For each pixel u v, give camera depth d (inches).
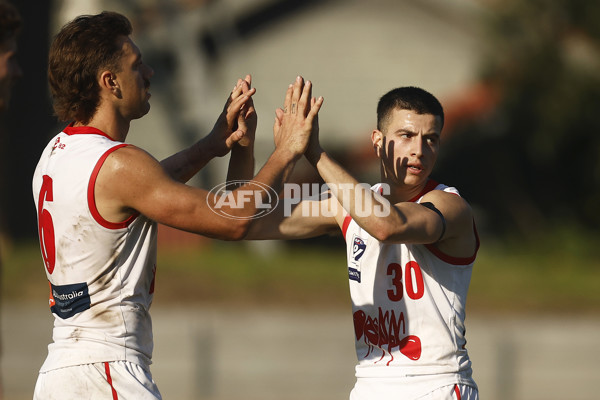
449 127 2197.3
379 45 2340.1
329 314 1491.1
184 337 1390.3
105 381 514.3
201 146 596.1
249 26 2293.3
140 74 541.6
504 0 2190.0
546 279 1718.8
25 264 1606.8
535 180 2340.1
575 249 2057.1
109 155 508.7
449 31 2348.7
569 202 2331.4
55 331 535.2
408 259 556.7
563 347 1422.2
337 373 1403.8
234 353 1396.4
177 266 1637.6
